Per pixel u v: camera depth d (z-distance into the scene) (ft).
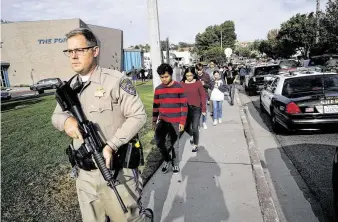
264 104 32.78
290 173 16.28
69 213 11.54
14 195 13.12
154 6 21.08
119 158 6.99
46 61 140.15
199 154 18.54
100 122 6.84
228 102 43.16
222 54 249.55
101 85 6.79
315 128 21.79
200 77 30.71
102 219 7.55
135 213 7.54
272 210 11.34
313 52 106.63
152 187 13.92
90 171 7.10
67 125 6.63
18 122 31.68
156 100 15.65
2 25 139.95
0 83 136.56
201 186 13.82
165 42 25.84
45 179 14.97
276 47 174.09
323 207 12.41
